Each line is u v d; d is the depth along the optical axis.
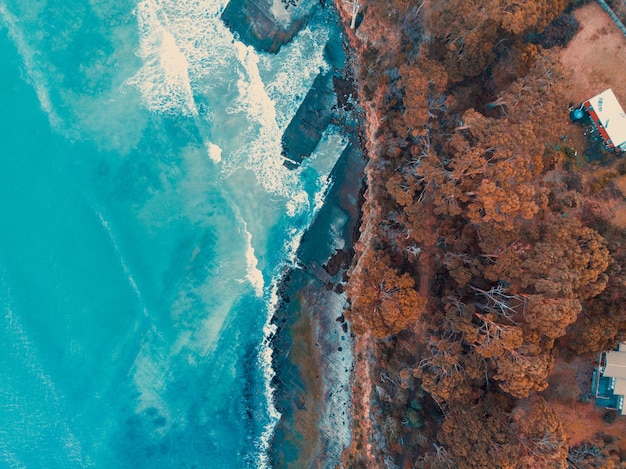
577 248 34.03
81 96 47.97
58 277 48.34
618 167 40.00
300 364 48.66
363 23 45.44
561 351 38.53
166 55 48.34
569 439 39.16
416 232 39.12
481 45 36.31
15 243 47.94
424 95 36.75
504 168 32.31
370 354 45.84
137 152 48.78
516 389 33.34
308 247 48.69
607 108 39.28
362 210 47.56
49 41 47.56
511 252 34.66
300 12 47.41
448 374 36.91
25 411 48.19
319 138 48.44
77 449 48.53
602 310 36.38
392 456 43.25
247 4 47.50
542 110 33.59
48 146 48.12
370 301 37.78
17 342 47.91
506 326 33.88
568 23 40.59
